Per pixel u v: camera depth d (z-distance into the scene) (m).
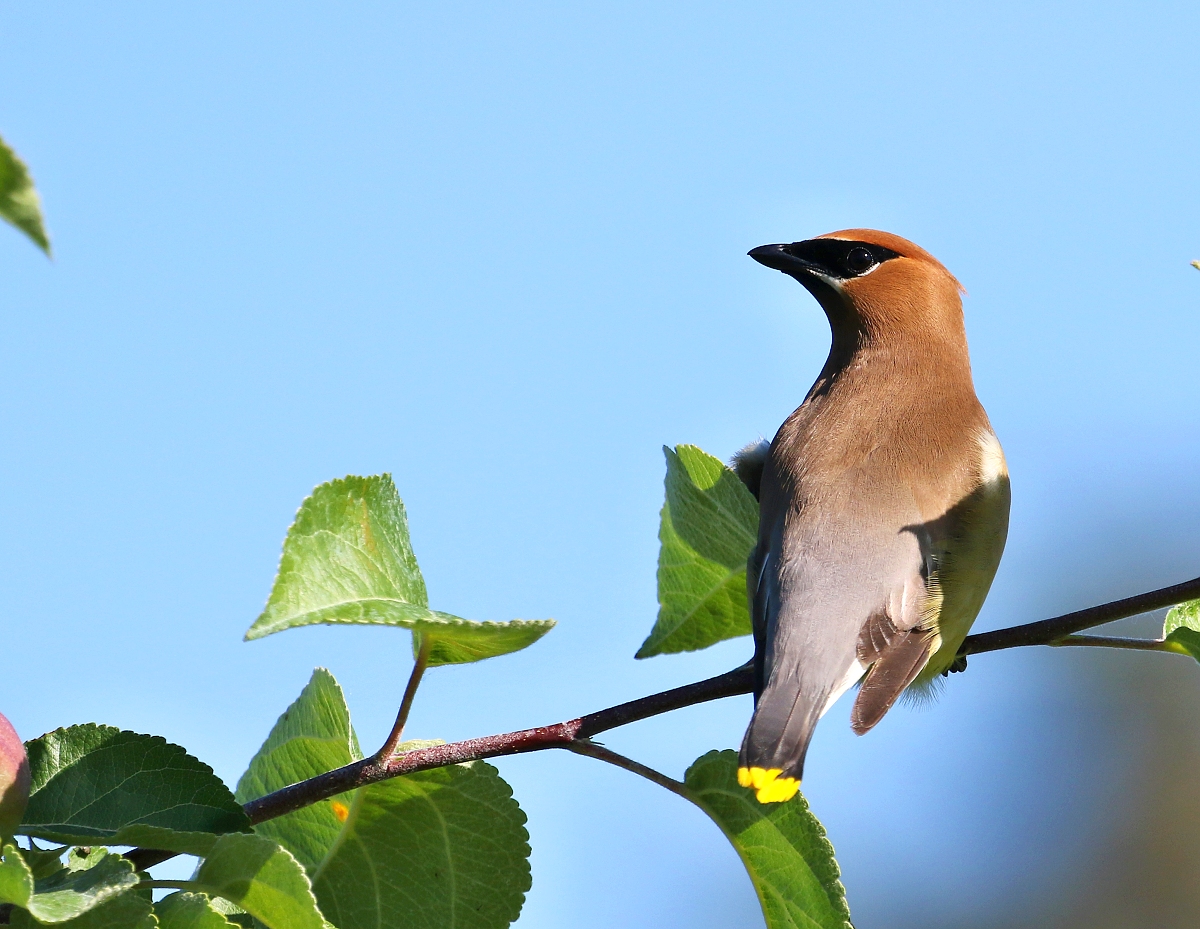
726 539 9.98
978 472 10.82
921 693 10.96
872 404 11.42
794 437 11.27
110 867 5.85
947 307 12.25
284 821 7.98
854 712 9.52
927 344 11.97
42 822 6.75
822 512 10.38
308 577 6.36
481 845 7.88
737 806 7.74
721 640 10.18
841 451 10.93
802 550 10.17
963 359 12.12
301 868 6.02
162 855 6.80
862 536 10.23
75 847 6.82
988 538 10.60
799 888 7.66
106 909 5.85
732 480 9.99
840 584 9.97
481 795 7.86
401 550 6.79
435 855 7.90
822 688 9.52
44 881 6.06
